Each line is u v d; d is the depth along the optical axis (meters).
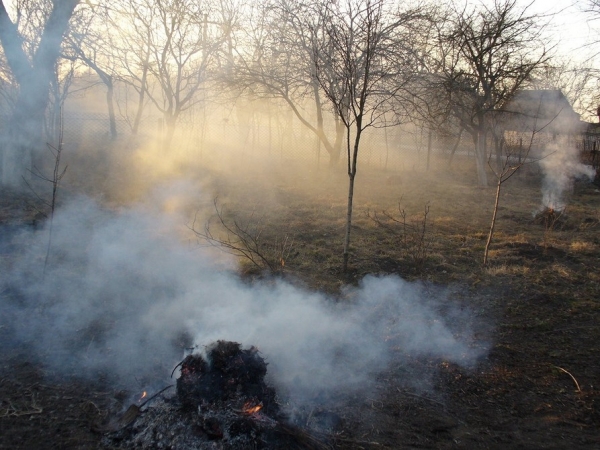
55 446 2.75
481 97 14.86
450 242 7.46
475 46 14.61
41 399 3.16
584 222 9.43
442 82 14.44
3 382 3.32
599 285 5.71
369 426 3.12
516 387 3.63
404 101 13.77
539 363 3.99
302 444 2.83
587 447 2.97
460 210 10.33
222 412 2.84
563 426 3.19
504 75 14.95
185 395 2.97
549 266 6.41
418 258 6.23
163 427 2.83
